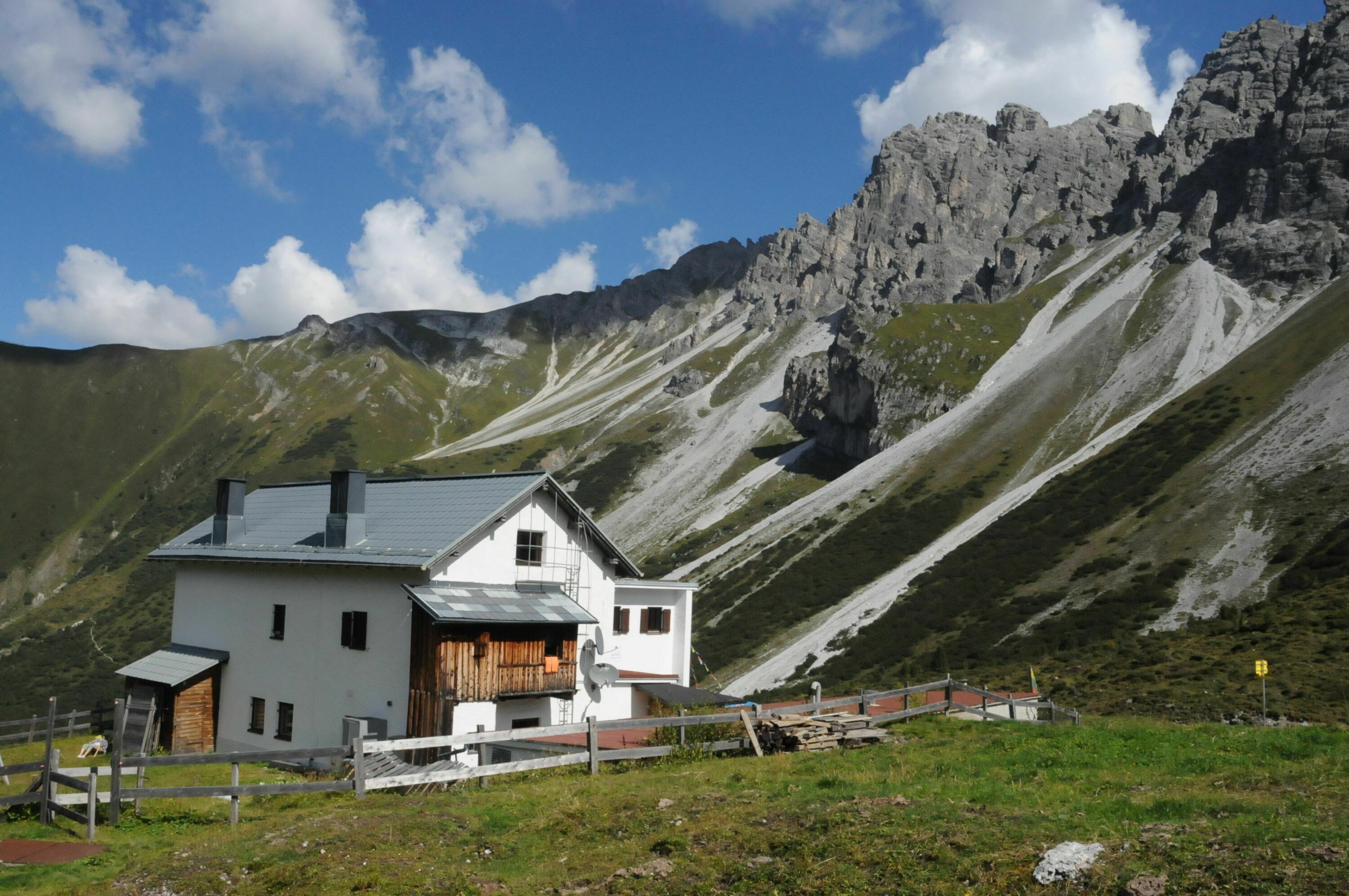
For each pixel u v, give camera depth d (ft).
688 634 144.46
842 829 45.21
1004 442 468.75
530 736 66.33
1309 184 596.29
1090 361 543.39
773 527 460.14
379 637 105.91
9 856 52.31
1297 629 169.99
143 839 55.77
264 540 128.67
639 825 50.49
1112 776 54.13
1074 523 318.04
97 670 430.61
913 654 256.32
